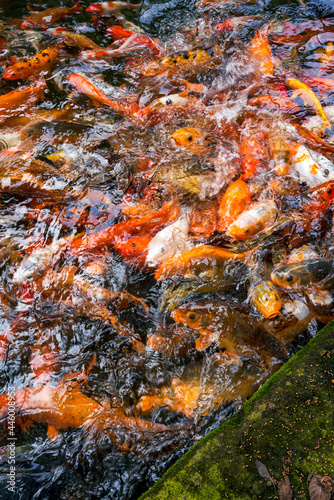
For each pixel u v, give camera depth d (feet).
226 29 14.19
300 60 13.46
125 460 9.42
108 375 9.96
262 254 10.78
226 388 9.68
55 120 12.66
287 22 14.25
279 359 9.79
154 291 10.59
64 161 12.05
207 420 9.53
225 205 11.16
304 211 11.25
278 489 8.57
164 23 14.55
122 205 11.51
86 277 10.73
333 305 10.28
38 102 13.04
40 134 12.33
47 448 9.55
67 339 10.29
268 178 11.59
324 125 12.26
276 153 11.74
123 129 12.57
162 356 10.03
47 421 9.70
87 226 11.26
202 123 12.57
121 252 10.89
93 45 14.12
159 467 9.34
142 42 14.20
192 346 10.02
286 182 11.51
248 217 10.92
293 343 9.95
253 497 8.55
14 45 14.15
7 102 12.98
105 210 11.46
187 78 13.43
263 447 8.79
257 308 10.10
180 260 10.71
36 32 14.47
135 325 10.33
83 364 10.07
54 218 11.37
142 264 10.79
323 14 14.39
